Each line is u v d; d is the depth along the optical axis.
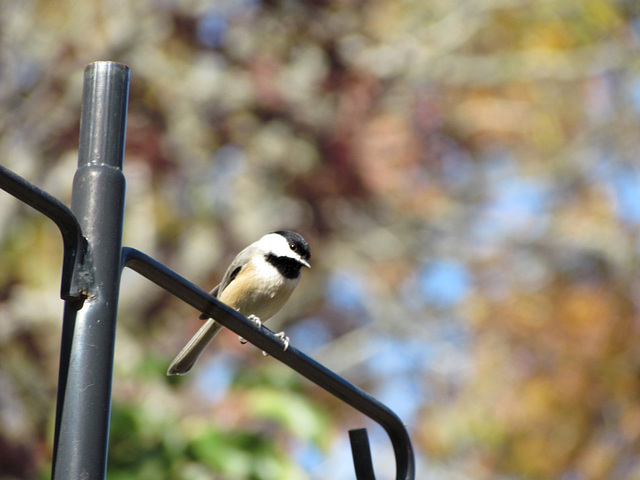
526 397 14.41
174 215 15.38
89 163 3.40
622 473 13.65
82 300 3.23
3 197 13.64
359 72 15.98
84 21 14.62
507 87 17.50
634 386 13.82
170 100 15.01
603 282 15.28
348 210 16.55
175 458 7.20
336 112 15.85
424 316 17.14
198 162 15.24
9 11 14.23
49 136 14.27
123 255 3.40
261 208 15.57
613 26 17.30
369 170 15.49
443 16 17.25
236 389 8.12
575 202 17.28
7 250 13.77
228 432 7.45
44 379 13.16
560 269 16.05
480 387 15.01
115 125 3.45
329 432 7.94
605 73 17.73
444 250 17.38
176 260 15.30
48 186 14.49
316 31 15.87
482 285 16.62
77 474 3.06
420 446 15.82
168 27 15.30
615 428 13.87
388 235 16.92
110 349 3.22
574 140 17.83
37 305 13.59
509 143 17.53
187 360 6.16
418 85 16.95
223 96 15.32
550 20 17.38
